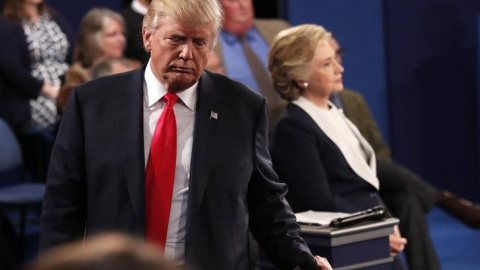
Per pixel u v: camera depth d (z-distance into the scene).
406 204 12.02
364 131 12.98
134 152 6.59
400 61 21.47
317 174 9.86
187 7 6.48
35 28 17.23
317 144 10.00
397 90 21.48
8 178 18.92
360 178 10.16
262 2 20.73
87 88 6.81
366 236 8.86
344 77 20.91
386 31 21.31
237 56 13.68
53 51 17.36
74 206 6.70
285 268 6.98
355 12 20.83
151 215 6.61
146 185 6.62
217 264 6.64
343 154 10.11
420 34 21.53
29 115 16.89
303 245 6.96
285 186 7.16
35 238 16.58
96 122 6.68
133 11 15.87
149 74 6.84
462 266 16.27
